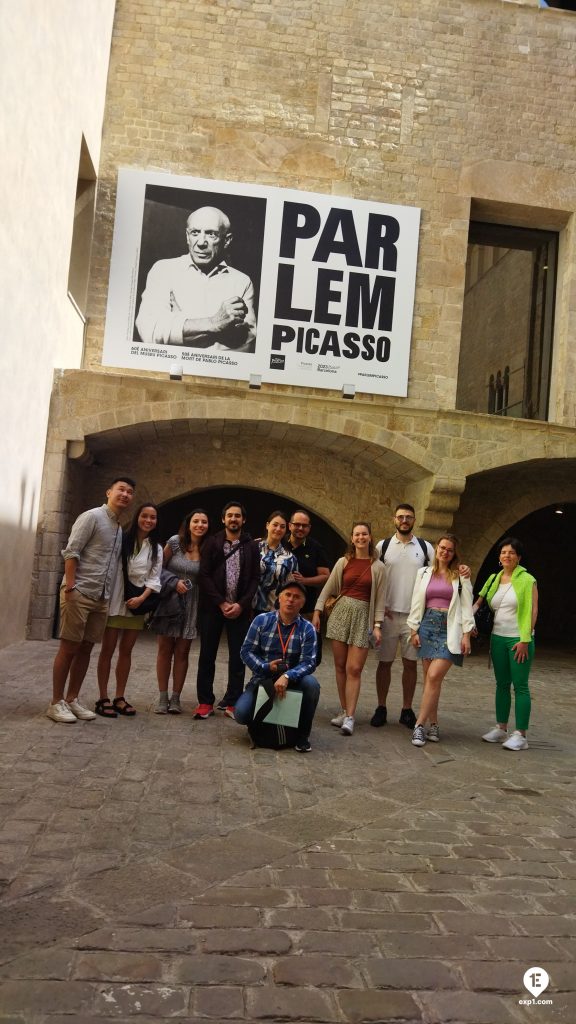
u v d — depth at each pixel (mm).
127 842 3842
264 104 13227
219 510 19844
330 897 3369
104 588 6184
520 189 13680
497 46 13812
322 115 13320
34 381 10195
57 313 10969
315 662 6035
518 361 18688
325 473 14133
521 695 6688
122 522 13523
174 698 6871
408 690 7238
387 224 13242
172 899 3240
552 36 13953
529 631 6691
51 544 11461
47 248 10086
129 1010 2441
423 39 13664
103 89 12695
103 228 12766
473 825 4523
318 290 13000
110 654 6547
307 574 7059
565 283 13984
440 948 2969
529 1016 2553
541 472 14156
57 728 5953
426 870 3758
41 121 9305
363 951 2908
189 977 2650
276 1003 2533
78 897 3203
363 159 13383
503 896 3502
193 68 13148
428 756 6164
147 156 12961
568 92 13906
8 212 8375
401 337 13141
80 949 2783
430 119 13586
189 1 13211
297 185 13203
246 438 13922
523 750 6625
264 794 4812
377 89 13500
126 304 12711
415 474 13016
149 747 5660
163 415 11875
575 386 13664
